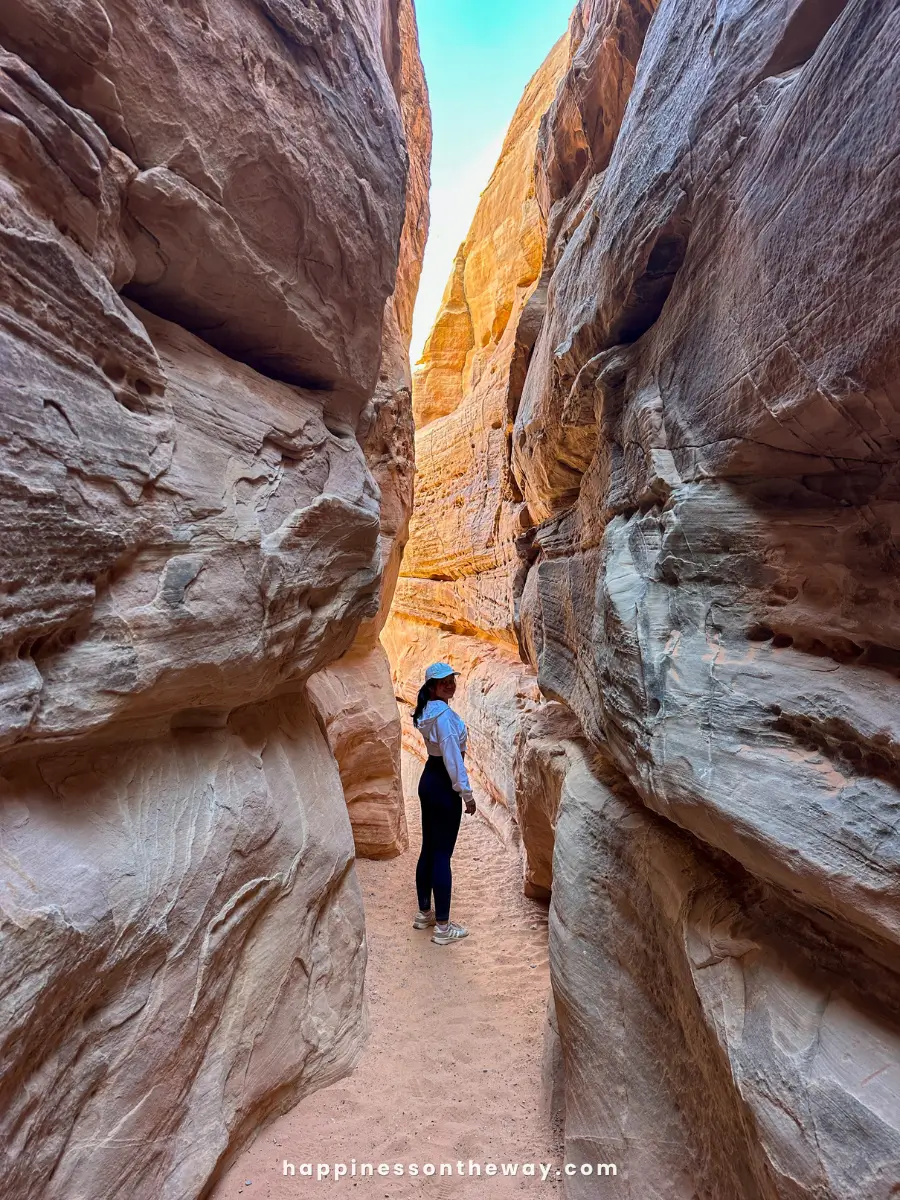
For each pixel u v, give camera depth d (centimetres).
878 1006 136
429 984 363
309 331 275
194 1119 193
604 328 302
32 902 138
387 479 635
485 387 1030
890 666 152
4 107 135
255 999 231
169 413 197
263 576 234
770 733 166
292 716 328
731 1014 156
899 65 118
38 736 149
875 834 129
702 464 211
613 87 391
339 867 299
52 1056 148
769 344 168
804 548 178
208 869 210
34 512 139
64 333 153
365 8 318
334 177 266
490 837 659
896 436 151
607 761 335
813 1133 122
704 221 210
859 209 131
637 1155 196
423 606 1312
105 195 171
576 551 399
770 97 174
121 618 173
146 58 180
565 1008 255
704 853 215
